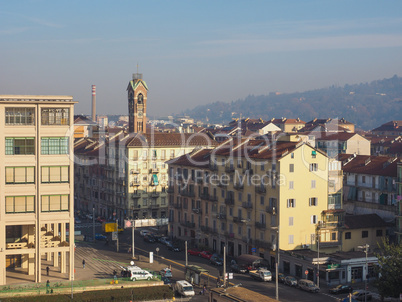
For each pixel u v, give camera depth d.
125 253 130.62
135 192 170.25
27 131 97.00
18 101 95.62
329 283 104.94
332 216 120.00
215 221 134.38
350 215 126.75
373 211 134.38
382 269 92.56
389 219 128.25
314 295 96.56
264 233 118.69
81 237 148.75
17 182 96.81
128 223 127.44
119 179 173.88
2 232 95.75
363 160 145.12
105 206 184.62
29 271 103.81
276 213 115.25
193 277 102.44
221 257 126.44
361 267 108.62
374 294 98.44
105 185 184.50
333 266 104.50
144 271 101.88
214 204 134.62
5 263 102.50
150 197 172.38
